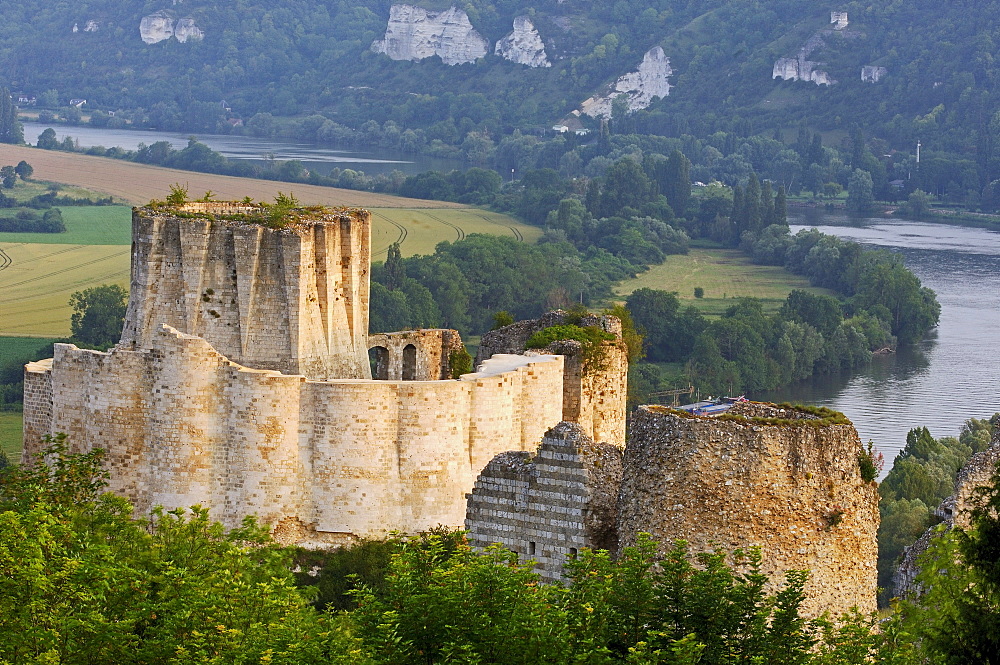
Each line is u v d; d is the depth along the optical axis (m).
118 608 116.31
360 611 103.69
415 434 155.25
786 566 101.19
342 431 154.62
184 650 107.50
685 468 102.50
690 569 98.44
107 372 159.38
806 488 101.56
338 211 175.00
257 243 164.25
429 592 100.06
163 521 136.50
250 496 155.88
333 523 155.00
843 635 95.75
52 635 108.81
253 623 109.88
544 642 94.94
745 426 101.88
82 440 161.50
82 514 136.62
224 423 157.12
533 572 109.38
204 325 165.00
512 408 160.50
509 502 117.19
